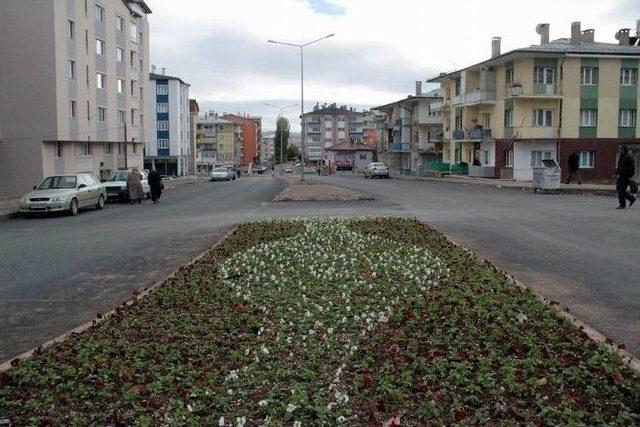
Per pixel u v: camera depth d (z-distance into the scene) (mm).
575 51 45406
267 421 4559
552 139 46500
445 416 4617
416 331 6641
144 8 63688
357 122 167125
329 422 4535
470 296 7965
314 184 46438
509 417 4535
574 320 7070
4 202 32125
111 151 55156
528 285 9289
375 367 5629
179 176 87500
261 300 8367
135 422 4641
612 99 46500
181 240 15516
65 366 5746
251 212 23000
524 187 37062
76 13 45500
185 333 6855
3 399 5141
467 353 5773
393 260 11102
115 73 53969
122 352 6211
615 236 14461
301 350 6207
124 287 10000
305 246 12852
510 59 47281
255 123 175875
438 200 27562
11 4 41625
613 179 45312
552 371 5324
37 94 41875
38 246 15094
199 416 4746
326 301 8266
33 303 8961
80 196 25688
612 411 4617
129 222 20828
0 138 41688
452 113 60781
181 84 93375
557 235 14859
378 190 36719
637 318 7371
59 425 4629
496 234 15297
